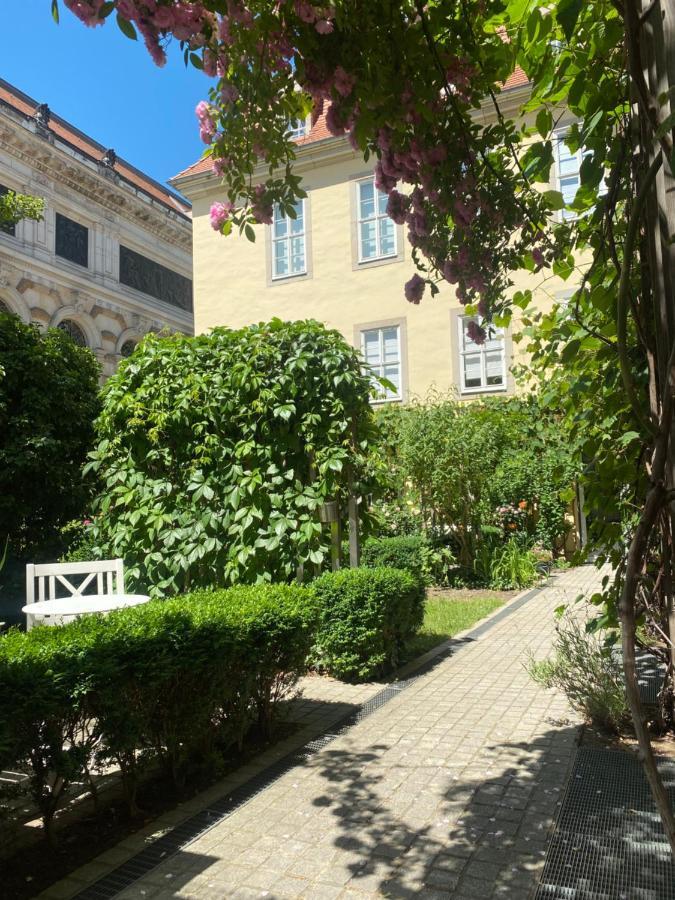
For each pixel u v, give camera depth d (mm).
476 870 2682
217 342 6422
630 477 3381
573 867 2676
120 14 2223
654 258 2213
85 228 32812
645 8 2049
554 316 4375
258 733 4328
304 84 2818
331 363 6012
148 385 6238
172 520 6012
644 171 2197
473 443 10531
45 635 3123
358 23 2686
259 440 6125
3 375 7992
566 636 5137
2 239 27750
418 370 14281
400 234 14594
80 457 9000
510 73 3217
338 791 3453
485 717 4484
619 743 3902
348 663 5406
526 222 3307
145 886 2639
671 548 2793
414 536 10445
